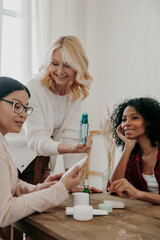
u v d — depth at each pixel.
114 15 2.88
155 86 2.46
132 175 1.52
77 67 1.54
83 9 3.14
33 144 1.57
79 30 3.10
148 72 2.53
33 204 0.91
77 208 0.88
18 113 0.98
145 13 2.57
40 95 1.62
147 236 0.73
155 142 1.45
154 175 1.42
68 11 3.02
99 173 2.79
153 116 1.45
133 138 1.51
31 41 2.70
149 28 2.53
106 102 2.93
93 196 1.31
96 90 3.05
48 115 1.66
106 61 2.96
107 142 2.52
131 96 2.68
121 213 0.98
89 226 0.81
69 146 1.42
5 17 2.70
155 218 0.92
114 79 2.86
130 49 2.71
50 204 0.94
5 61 2.67
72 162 1.80
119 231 0.76
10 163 1.02
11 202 0.88
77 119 1.84
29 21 2.70
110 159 2.46
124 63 2.76
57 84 1.67
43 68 1.63
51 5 2.84
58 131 1.82
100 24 3.04
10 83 0.99
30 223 0.88
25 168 1.68
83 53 1.58
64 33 2.96
